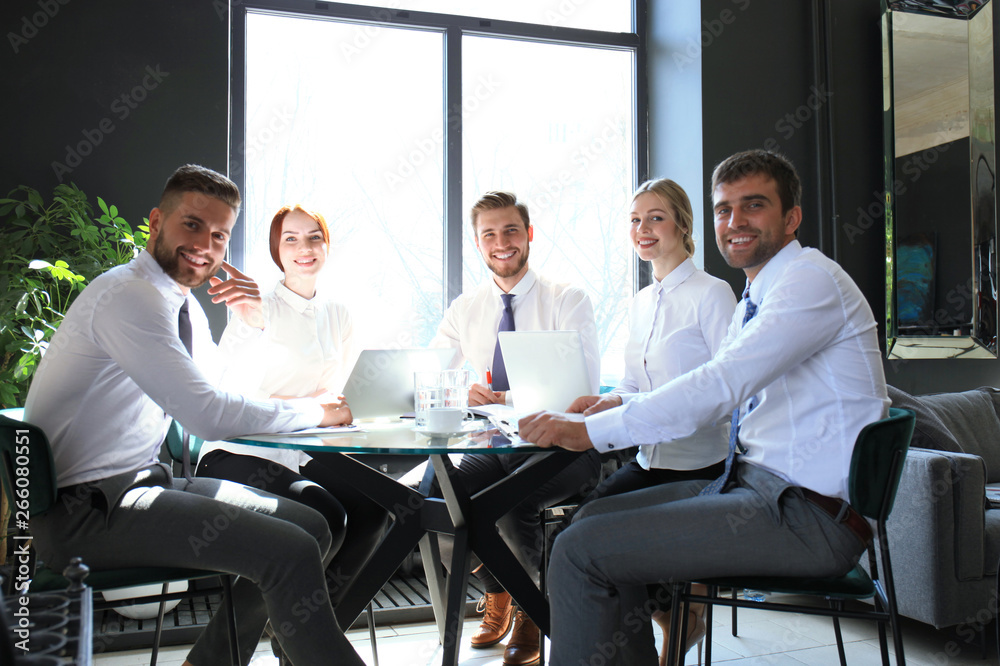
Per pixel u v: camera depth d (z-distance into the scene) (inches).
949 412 126.6
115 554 60.9
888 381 140.9
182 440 85.1
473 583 119.8
